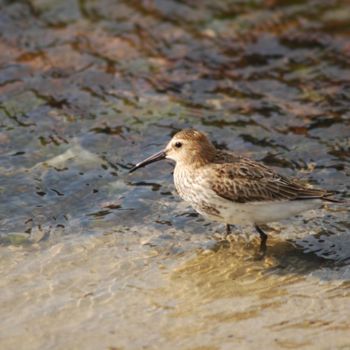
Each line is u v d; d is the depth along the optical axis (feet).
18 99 56.34
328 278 39.73
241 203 41.11
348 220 44.55
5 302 37.45
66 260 41.04
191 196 42.63
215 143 52.16
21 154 50.44
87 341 34.88
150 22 67.21
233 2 69.46
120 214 45.29
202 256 41.75
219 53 63.31
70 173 48.83
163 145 51.90
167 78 59.88
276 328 35.68
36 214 45.11
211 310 37.17
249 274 40.22
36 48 63.00
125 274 40.04
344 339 34.78
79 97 56.95
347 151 51.26
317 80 59.93
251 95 57.98
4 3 68.49
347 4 69.05
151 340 34.94
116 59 61.93
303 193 41.34
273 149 51.62
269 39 65.26
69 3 69.05
